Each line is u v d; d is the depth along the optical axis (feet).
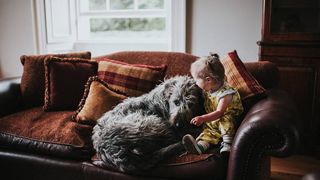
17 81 7.25
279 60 7.85
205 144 5.02
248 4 8.84
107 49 10.61
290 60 7.76
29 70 7.14
